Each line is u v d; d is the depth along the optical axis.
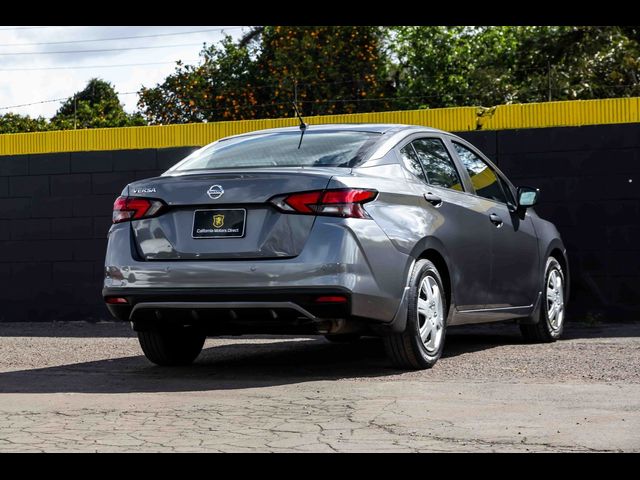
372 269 6.07
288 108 34.56
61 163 12.17
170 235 6.26
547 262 8.52
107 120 40.69
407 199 6.55
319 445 4.08
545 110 11.58
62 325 11.74
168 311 6.26
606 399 5.14
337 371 6.63
